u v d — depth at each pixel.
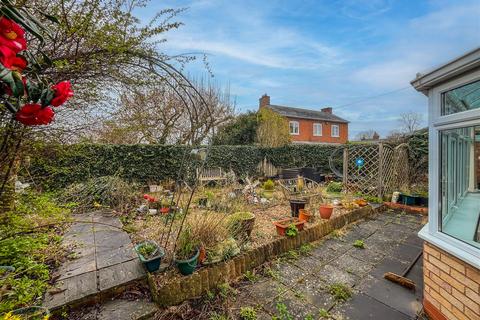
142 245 2.72
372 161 6.90
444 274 2.14
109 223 3.88
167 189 6.93
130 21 1.80
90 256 2.80
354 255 3.58
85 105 2.21
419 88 2.33
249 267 3.04
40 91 0.95
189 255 2.62
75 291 2.18
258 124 11.90
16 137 1.67
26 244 2.54
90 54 1.63
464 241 2.01
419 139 7.58
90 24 1.55
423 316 2.33
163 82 2.29
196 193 5.78
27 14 0.99
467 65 1.78
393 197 6.32
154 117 6.59
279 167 10.71
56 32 1.49
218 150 9.00
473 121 1.88
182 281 2.42
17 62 0.85
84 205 4.54
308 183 8.05
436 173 2.26
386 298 2.58
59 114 2.17
